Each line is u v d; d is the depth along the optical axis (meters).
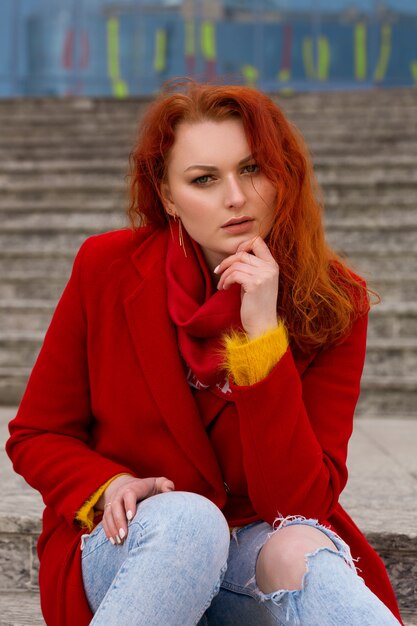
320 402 1.90
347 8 14.94
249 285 1.79
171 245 1.94
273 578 1.70
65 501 1.81
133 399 1.87
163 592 1.59
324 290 1.86
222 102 1.84
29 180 7.96
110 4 14.62
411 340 5.40
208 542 1.63
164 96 1.93
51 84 14.58
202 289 1.93
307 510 1.80
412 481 3.17
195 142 1.83
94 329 1.91
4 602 2.52
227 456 1.89
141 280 1.91
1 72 14.51
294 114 10.12
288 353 1.77
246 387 1.74
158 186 1.93
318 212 1.91
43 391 1.94
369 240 6.49
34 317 5.68
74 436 1.95
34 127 10.04
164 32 14.75
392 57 14.98
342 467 1.87
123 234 1.98
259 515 1.85
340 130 9.51
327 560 1.64
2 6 14.49
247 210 1.84
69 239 6.71
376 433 4.29
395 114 10.02
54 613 1.86
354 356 1.93
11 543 2.65
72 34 14.59
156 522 1.64
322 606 1.58
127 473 1.83
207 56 14.78
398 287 5.77
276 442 1.75
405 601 2.55
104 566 1.72
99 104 10.51
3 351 5.39
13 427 1.95
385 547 2.54
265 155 1.81
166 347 1.86
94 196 7.41
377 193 7.18
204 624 1.91
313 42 14.90
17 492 2.92
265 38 14.85
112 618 1.58
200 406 1.88
